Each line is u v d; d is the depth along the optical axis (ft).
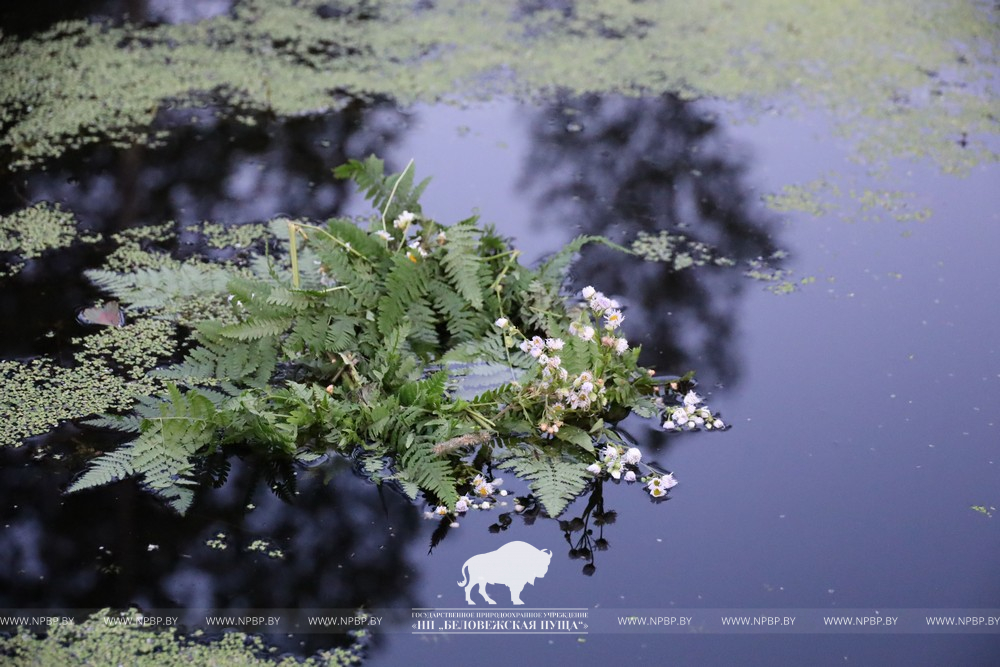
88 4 16.80
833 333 10.32
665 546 7.86
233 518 7.88
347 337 9.11
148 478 8.09
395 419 8.34
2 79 14.29
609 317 8.96
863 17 18.01
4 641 6.81
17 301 10.09
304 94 14.47
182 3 17.12
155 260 10.87
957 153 13.76
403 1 17.79
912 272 11.35
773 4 18.39
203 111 13.88
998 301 10.91
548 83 15.24
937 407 9.36
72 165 12.50
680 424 8.98
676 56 16.26
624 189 12.72
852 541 7.95
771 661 6.97
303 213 11.84
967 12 18.30
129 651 6.77
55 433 8.54
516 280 9.73
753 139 13.99
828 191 12.85
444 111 14.32
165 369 9.19
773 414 9.20
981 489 8.46
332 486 8.19
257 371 9.08
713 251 11.57
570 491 8.10
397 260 9.27
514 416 8.76
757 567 7.70
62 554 7.50
